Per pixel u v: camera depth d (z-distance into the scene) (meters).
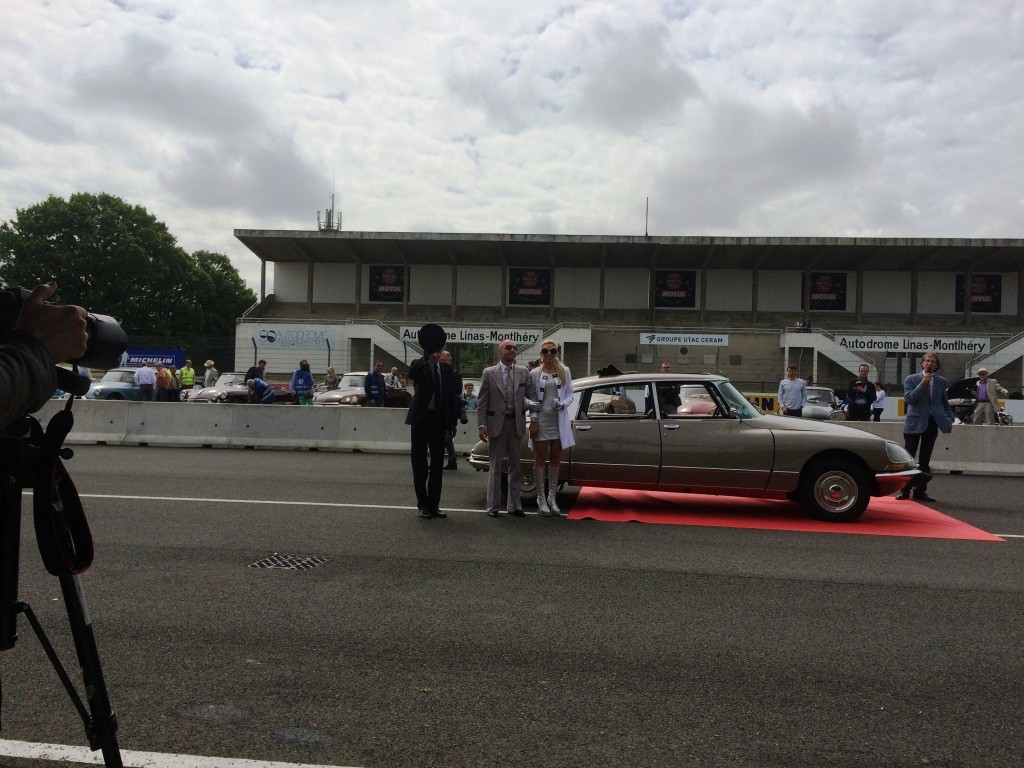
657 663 3.89
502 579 5.43
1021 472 12.95
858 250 42.25
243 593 4.98
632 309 46.88
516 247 43.81
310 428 15.32
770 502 9.19
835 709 3.37
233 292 69.75
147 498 8.67
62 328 1.60
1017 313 45.00
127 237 52.62
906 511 8.80
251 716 3.20
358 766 2.79
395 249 45.19
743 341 38.19
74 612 1.88
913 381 9.80
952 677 3.76
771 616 4.69
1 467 1.62
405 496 9.18
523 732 3.10
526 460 8.70
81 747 2.89
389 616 4.55
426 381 7.63
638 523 7.66
